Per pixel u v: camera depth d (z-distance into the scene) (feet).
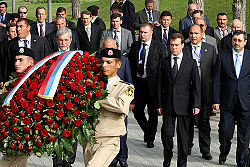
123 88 30.86
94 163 30.14
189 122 44.06
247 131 41.96
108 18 183.62
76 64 29.55
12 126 27.73
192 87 39.70
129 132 54.49
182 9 166.61
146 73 47.67
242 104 41.75
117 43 55.36
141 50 47.96
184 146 39.75
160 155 46.01
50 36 49.67
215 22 143.74
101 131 30.99
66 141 28.02
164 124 40.19
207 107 44.83
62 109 27.91
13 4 135.54
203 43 45.88
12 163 30.91
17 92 28.32
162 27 61.41
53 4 254.27
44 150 27.81
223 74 42.68
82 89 28.22
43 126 27.66
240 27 55.72
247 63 42.06
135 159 44.62
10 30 59.36
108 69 30.53
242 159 41.98
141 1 196.03
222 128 42.65
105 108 30.40
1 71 50.03
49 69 28.89
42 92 27.58
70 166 38.65
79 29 59.67
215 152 47.01
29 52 33.81
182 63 39.78
